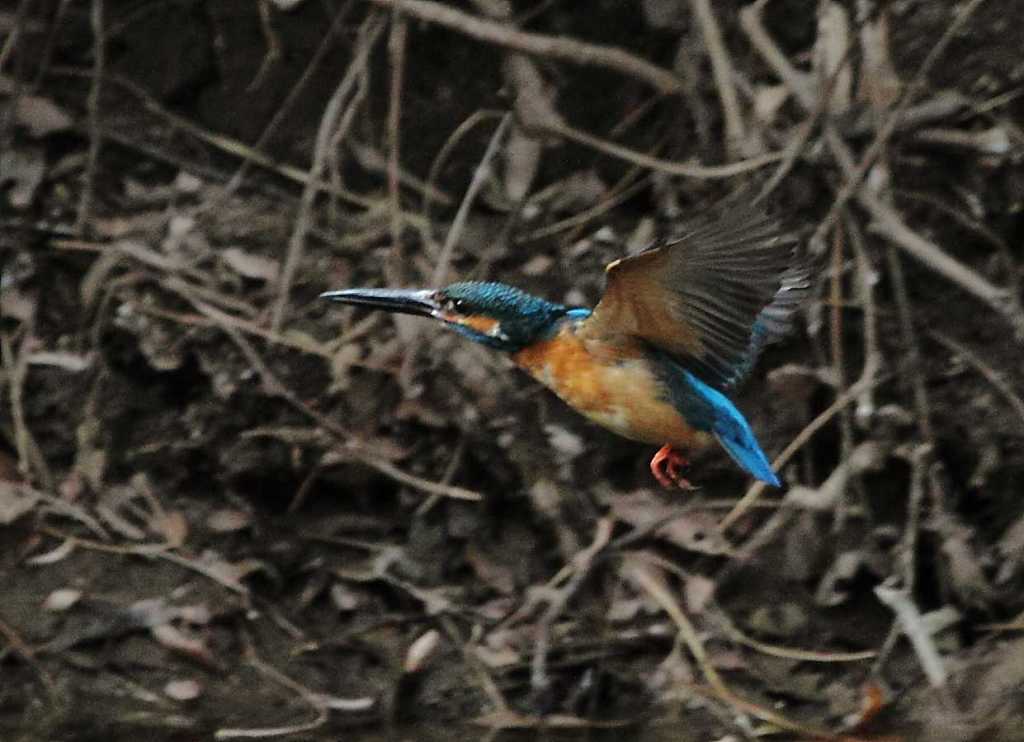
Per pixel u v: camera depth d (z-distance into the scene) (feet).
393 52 36.96
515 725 31.30
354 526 34.91
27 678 32.27
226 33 39.45
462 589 33.78
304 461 35.04
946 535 32.78
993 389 34.22
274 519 35.01
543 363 24.02
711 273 21.16
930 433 33.42
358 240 37.42
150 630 32.96
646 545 33.83
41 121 38.68
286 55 39.40
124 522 34.88
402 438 35.01
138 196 38.45
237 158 39.42
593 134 38.93
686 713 31.45
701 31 37.17
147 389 36.17
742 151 36.24
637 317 22.72
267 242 37.37
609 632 32.68
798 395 34.37
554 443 34.27
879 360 33.91
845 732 30.94
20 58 38.34
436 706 31.81
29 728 31.24
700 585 33.09
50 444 35.96
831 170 35.42
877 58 35.78
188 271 36.65
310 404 35.27
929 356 34.94
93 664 32.50
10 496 34.94
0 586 33.86
